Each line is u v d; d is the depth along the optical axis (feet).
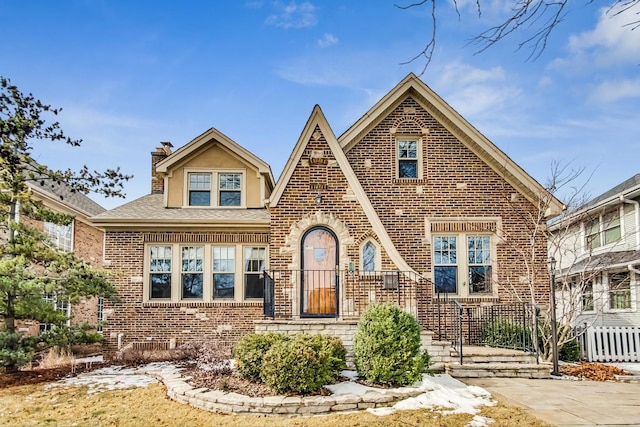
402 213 45.98
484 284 45.52
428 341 35.14
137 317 46.98
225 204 52.60
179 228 48.39
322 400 25.30
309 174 42.91
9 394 29.73
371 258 42.06
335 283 41.42
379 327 29.48
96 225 47.75
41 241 40.16
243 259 49.06
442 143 47.16
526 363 35.22
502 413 24.11
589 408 25.14
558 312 53.21
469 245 46.16
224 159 52.95
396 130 47.06
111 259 47.67
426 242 45.52
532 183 45.52
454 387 29.37
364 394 26.55
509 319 42.16
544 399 27.17
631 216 57.88
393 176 46.47
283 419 23.91
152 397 28.53
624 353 43.73
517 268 45.32
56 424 23.54
